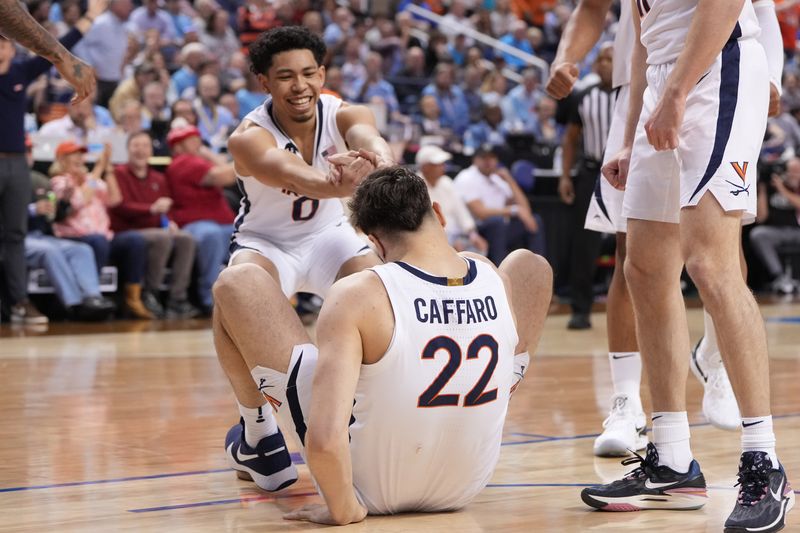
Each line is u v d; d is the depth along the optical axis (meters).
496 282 4.48
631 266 4.93
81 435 6.77
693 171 4.54
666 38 4.79
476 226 17.52
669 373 4.84
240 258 5.87
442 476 4.50
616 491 4.72
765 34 5.68
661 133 4.49
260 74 5.75
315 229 6.12
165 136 16.86
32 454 6.16
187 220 16.03
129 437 6.70
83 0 19.95
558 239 18.70
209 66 19.38
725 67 4.57
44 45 6.09
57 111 16.95
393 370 4.24
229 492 5.18
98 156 15.73
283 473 5.19
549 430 6.86
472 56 24.30
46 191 14.96
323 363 4.15
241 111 18.94
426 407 4.30
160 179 15.92
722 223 4.48
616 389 6.26
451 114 22.31
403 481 4.47
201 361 10.78
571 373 9.80
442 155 16.72
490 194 17.59
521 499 4.96
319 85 5.77
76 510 4.80
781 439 6.39
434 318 4.27
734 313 4.43
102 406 7.95
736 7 4.45
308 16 22.78
